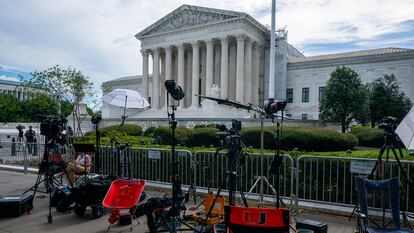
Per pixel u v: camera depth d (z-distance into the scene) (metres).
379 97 35.56
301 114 50.38
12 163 13.56
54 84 36.22
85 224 6.16
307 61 50.31
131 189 6.50
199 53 49.59
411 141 4.89
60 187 7.80
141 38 53.72
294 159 7.42
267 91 50.81
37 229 5.87
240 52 44.75
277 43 50.56
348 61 47.28
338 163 6.88
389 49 48.25
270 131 12.68
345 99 34.22
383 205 5.53
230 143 5.56
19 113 47.66
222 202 5.82
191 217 6.12
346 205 6.66
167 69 50.84
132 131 21.95
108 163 10.48
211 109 35.50
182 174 8.91
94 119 9.22
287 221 3.75
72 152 11.10
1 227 5.98
